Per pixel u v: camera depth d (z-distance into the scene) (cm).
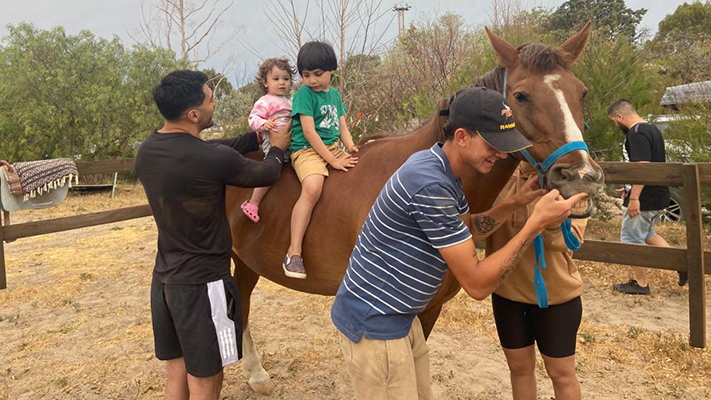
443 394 314
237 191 288
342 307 174
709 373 325
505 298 217
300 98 246
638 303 455
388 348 165
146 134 1317
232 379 340
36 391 328
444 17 881
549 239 194
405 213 155
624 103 494
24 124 1180
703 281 336
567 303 207
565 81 188
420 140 229
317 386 329
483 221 184
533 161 192
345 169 246
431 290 165
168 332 213
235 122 1224
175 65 1348
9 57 1240
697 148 604
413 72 859
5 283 526
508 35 743
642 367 337
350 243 236
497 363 354
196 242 203
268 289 532
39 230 543
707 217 602
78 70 1238
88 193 1195
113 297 511
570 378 211
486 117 148
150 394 322
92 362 367
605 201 675
